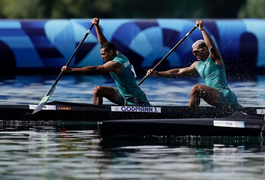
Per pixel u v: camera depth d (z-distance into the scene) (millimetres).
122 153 16609
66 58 48875
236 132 19859
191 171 14312
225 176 13820
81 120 24125
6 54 48500
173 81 44438
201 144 18281
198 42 24047
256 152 16906
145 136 19391
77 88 38156
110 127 19188
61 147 17625
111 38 48562
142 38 48812
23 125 23188
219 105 23625
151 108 23344
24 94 34000
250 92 35469
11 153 16562
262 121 20047
